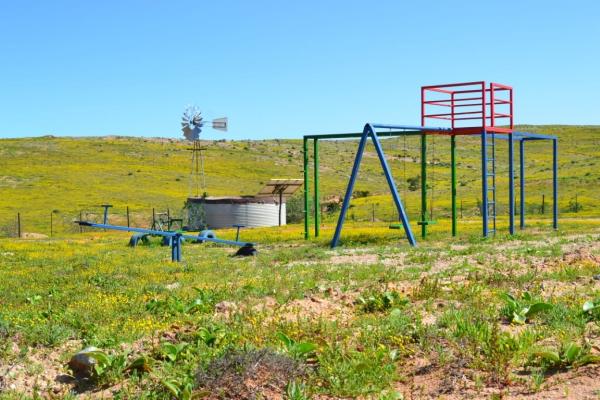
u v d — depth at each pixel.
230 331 9.63
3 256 25.75
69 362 8.38
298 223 52.88
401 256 20.89
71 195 78.38
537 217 47.56
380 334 9.00
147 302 13.05
